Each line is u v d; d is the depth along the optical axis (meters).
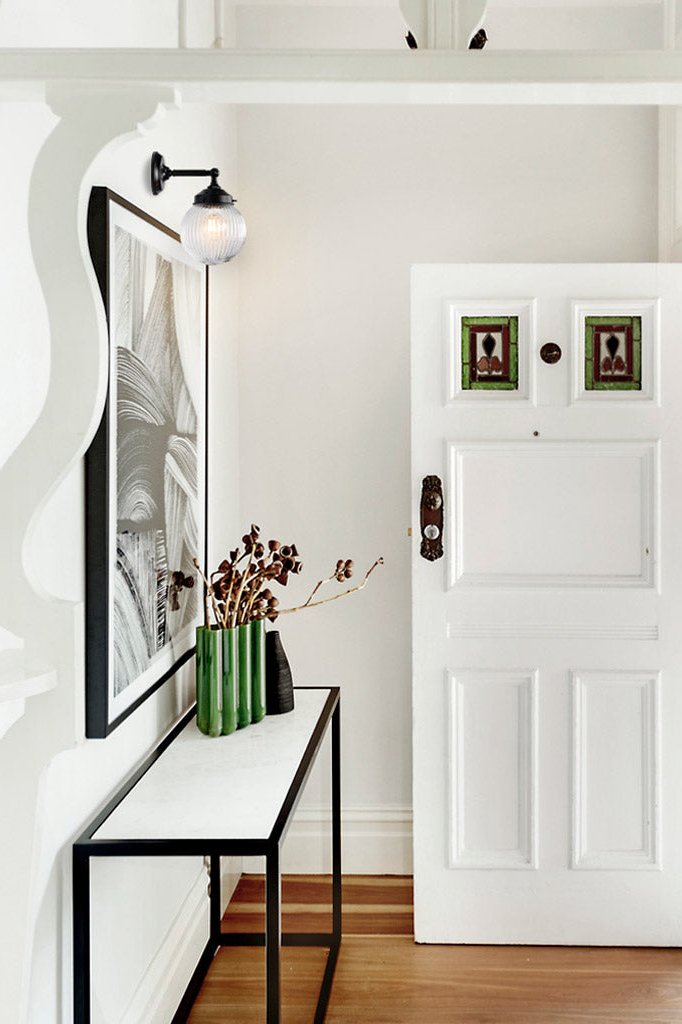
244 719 2.42
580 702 2.87
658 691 2.86
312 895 3.19
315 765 3.37
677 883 2.87
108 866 1.96
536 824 2.88
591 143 3.28
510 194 3.29
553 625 2.87
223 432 3.10
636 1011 2.50
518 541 2.88
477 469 2.88
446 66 1.34
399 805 3.35
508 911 2.88
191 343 2.58
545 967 2.74
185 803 1.89
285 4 3.26
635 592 2.86
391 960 2.77
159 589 2.26
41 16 1.59
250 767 2.11
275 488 3.36
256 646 2.49
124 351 1.96
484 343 2.87
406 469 3.32
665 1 3.06
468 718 2.89
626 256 3.29
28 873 1.35
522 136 3.29
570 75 1.33
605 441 2.86
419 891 2.89
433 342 2.87
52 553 1.67
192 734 2.38
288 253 3.32
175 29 2.51
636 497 2.87
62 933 1.73
